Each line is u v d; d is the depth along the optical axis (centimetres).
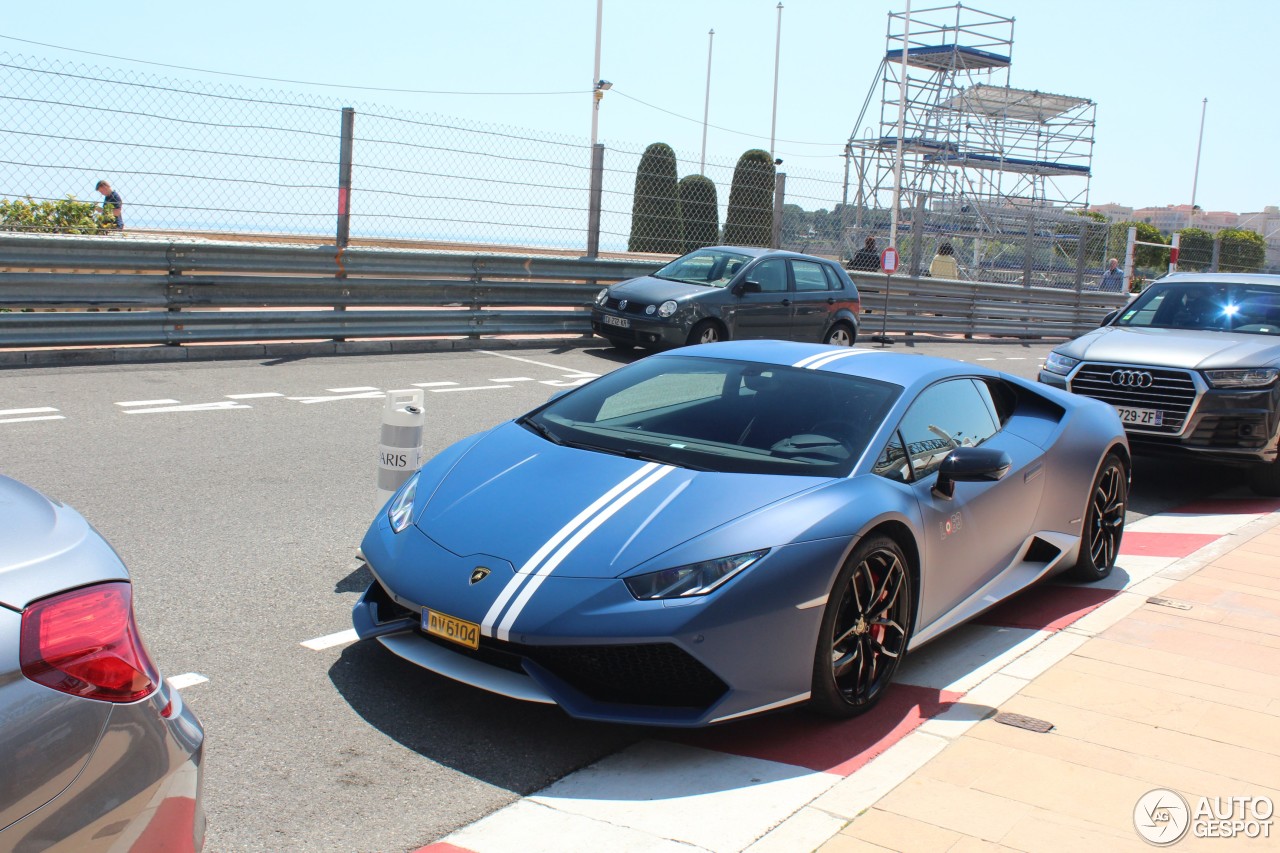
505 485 400
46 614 187
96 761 187
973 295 1919
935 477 435
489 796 319
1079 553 548
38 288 947
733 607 340
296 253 1110
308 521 579
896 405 441
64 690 185
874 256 1883
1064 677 421
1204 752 359
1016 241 2414
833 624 366
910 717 388
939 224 2566
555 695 337
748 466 404
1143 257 2717
